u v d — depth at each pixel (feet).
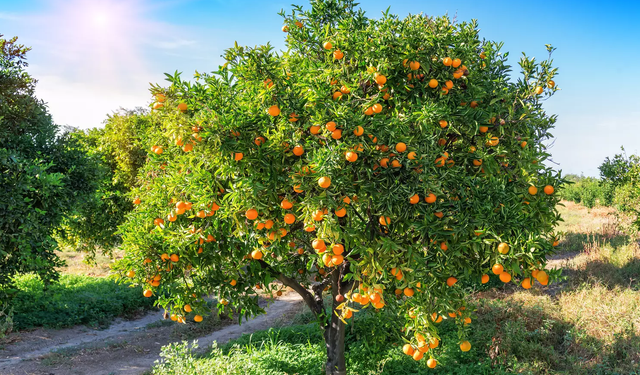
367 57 15.67
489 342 23.80
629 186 42.91
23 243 31.27
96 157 40.22
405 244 14.57
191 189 15.57
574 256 42.60
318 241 13.48
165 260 18.13
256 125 14.67
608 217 64.03
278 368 22.49
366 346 24.75
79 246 51.44
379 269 13.88
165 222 18.33
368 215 15.98
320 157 12.61
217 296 19.56
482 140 16.63
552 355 22.58
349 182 13.88
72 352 30.53
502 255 13.19
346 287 20.84
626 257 37.47
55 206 34.40
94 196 39.19
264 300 46.09
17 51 36.86
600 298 29.14
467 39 17.61
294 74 16.92
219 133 14.05
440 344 24.30
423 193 14.40
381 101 16.57
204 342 33.91
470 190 15.37
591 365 21.59
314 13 20.03
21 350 30.50
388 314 26.08
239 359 22.97
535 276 12.94
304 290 22.35
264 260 20.80
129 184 48.73
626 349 22.89
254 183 14.39
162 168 19.80
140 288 46.26
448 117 15.58
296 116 15.34
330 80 16.14
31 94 37.88
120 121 50.26
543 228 15.55
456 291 15.89
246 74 15.62
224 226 17.48
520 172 16.01
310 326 31.40
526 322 26.23
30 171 31.50
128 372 27.53
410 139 14.07
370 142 14.03
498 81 18.31
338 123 13.61
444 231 14.21
